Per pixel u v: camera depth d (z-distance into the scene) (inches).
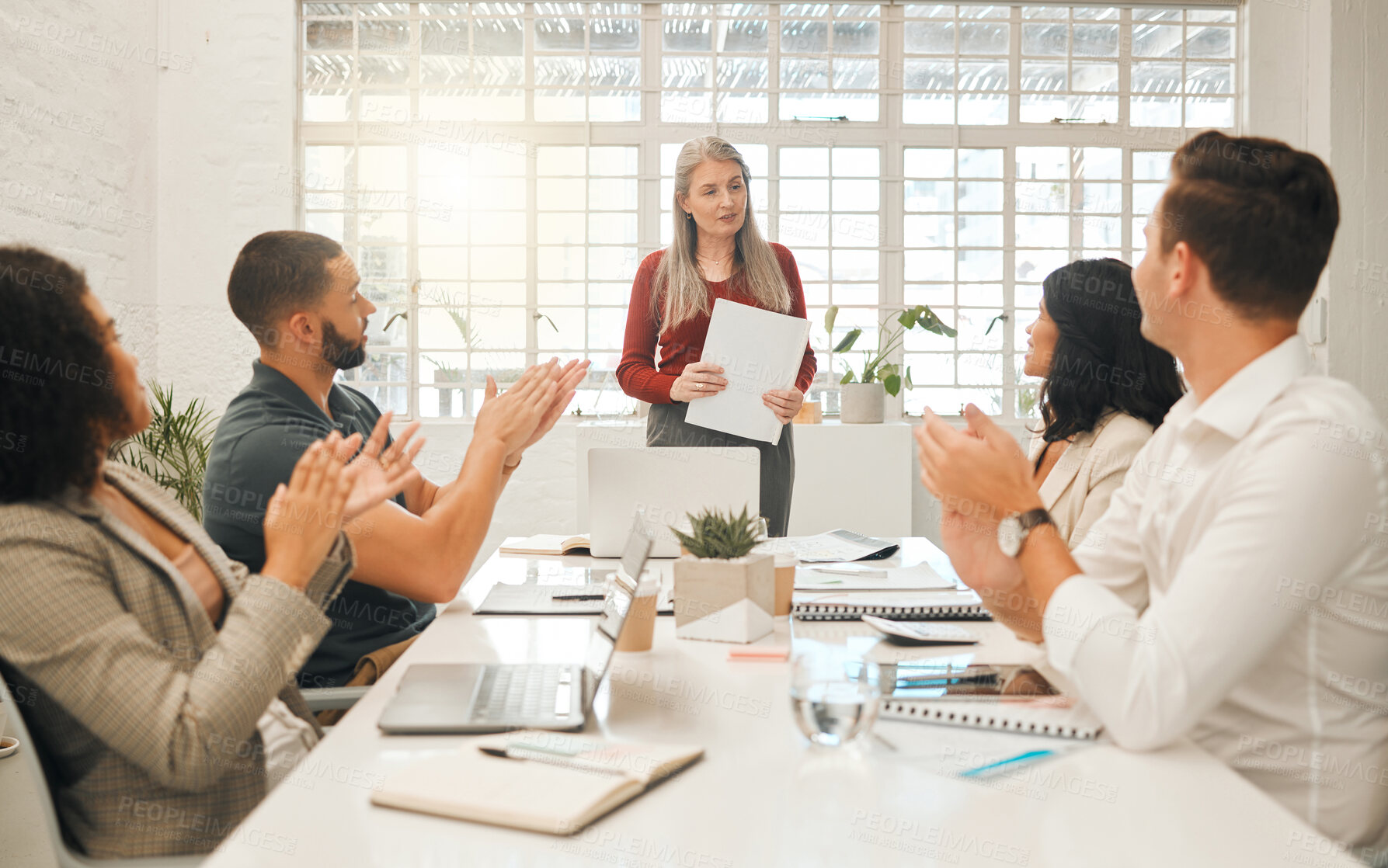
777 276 108.0
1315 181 36.4
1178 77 196.2
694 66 194.9
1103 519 51.0
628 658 51.2
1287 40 189.5
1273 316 37.7
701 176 103.2
